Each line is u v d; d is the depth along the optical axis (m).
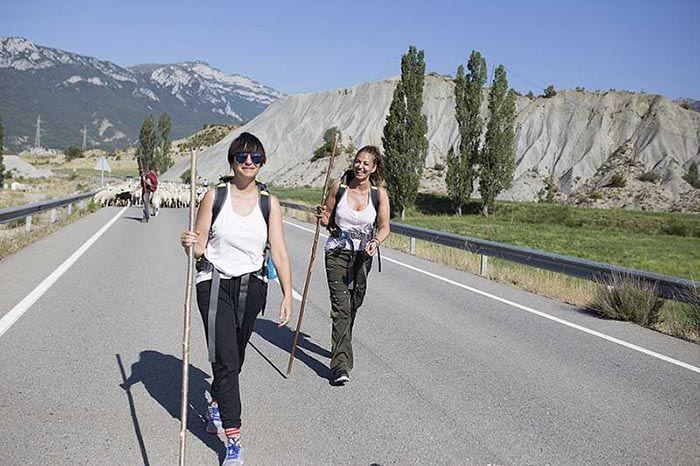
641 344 8.37
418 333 8.51
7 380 6.00
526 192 95.44
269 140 142.62
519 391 6.26
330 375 6.57
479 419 5.47
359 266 6.52
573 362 7.36
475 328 8.92
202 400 5.66
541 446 4.96
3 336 7.53
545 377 6.74
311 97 149.62
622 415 5.70
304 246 18.67
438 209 59.75
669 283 9.93
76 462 4.39
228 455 4.34
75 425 5.03
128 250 15.78
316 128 138.75
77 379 6.10
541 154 110.88
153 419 5.20
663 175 94.44
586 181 101.50
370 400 5.85
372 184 6.70
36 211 19.53
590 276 11.56
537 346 8.05
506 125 56.28
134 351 7.10
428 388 6.25
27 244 16.38
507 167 56.19
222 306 4.59
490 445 4.94
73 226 22.25
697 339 8.77
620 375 6.91
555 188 96.56
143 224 23.77
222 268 4.61
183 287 11.03
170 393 5.81
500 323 9.32
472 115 56.59
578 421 5.51
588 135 110.94
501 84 55.91
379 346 7.78
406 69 50.41
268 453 4.67
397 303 10.59
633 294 9.94
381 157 6.68
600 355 7.73
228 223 4.59
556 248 31.95
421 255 17.67
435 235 17.02
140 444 4.72
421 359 7.26
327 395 5.96
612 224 49.75
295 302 10.37
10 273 11.92
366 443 4.90
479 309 10.31
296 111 148.12
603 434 5.24
